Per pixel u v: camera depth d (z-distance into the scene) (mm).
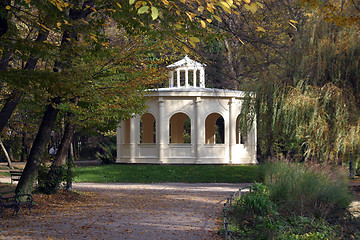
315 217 13383
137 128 33625
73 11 12766
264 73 21781
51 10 9875
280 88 20797
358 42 19422
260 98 22234
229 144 33688
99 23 10844
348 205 14672
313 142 19219
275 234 10992
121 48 15586
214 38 10461
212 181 27078
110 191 21484
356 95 19297
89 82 14367
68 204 16016
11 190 14812
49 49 11453
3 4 10055
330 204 14055
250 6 6984
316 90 19422
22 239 9453
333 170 16781
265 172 18172
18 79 10414
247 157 34281
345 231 12383
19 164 45188
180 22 9672
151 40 15586
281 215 13250
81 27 10773
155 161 33094
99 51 11367
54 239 9570
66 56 12828
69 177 18469
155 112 33250
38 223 11766
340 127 18562
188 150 33125
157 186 24391
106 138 47156
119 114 16281
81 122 16703
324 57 19688
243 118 24453
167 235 10281
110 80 15422
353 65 19406
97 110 15969
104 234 10305
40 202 15781
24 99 15164
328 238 11203
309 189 14500
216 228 11273
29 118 22844
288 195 14250
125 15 9539
